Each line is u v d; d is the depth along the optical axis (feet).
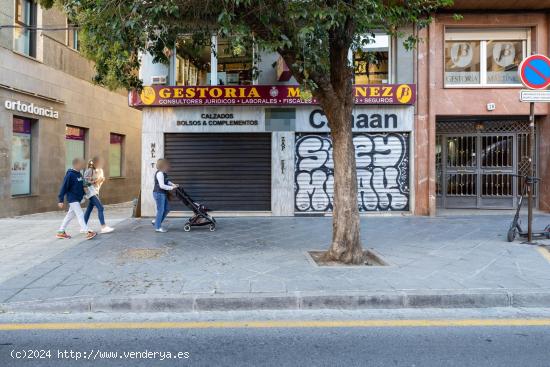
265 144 38.70
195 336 13.57
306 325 14.47
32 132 44.57
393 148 38.55
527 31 38.37
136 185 68.59
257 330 14.05
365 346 12.77
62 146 48.65
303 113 38.19
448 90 38.24
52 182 46.93
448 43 38.93
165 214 30.81
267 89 37.35
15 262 21.35
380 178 38.68
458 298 16.25
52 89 46.52
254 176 38.70
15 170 42.27
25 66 42.16
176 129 38.14
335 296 16.10
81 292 16.67
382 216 37.83
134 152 67.97
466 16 37.68
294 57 20.54
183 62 38.88
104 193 57.88
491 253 23.04
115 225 33.37
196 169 38.63
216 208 38.63
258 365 11.55
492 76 39.01
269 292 16.49
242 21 19.38
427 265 20.53
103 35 21.54
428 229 30.83
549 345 12.84
